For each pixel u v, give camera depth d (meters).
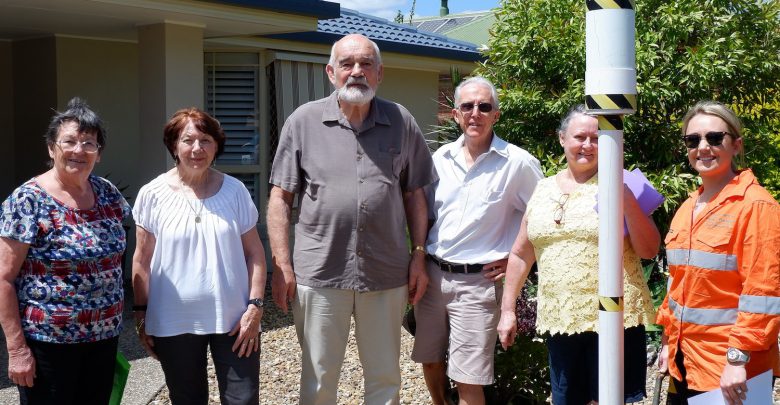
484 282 4.38
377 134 4.25
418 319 4.61
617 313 2.96
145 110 8.26
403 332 7.58
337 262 4.21
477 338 4.38
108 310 3.70
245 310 4.01
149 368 6.30
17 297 3.57
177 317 3.89
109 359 3.80
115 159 9.64
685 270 3.41
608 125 2.88
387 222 4.24
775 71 7.46
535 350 4.80
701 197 3.46
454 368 4.44
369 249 4.21
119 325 3.78
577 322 3.82
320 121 4.25
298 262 4.30
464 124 4.38
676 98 7.25
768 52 7.45
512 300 4.19
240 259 4.02
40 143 9.55
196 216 3.93
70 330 3.58
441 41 12.52
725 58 7.17
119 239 3.76
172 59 8.00
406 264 4.40
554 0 7.55
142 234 3.99
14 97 9.95
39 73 9.46
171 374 3.96
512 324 4.16
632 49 2.86
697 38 7.44
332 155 4.20
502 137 7.77
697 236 3.36
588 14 2.88
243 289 4.01
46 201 3.57
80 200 3.66
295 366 6.57
